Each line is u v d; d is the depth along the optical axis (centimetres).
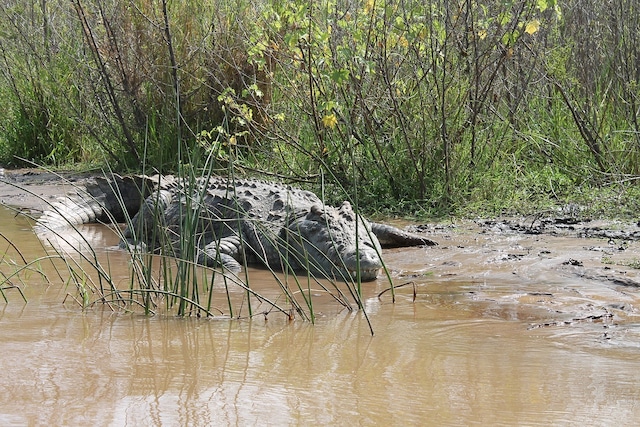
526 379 420
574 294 637
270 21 1173
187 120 1368
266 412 366
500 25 1059
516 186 1118
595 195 1044
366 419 358
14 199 1241
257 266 832
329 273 757
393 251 847
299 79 1142
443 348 485
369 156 1114
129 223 691
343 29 1083
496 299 627
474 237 900
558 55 1134
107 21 1386
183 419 356
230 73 1338
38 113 1641
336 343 498
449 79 1088
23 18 1678
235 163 1193
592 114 1205
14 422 352
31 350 471
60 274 729
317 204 856
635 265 727
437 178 1080
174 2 1405
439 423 354
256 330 536
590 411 371
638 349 481
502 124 1156
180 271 645
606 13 1234
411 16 1021
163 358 458
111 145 1492
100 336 512
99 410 367
